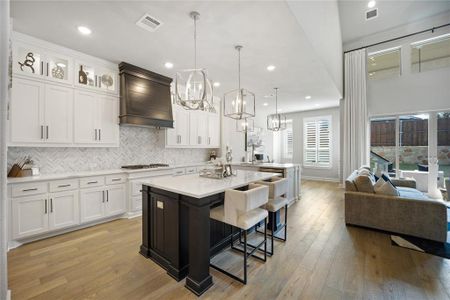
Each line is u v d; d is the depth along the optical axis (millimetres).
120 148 4223
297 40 2945
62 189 3053
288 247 2727
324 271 2195
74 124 3334
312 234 3131
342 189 6344
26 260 2393
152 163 4793
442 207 2793
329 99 6559
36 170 3156
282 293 1870
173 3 2193
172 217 2158
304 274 2146
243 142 7324
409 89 5473
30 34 2811
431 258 2436
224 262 2385
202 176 2977
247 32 2746
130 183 3822
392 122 5773
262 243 2557
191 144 5336
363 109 5945
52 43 3047
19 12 2324
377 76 5996
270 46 3117
